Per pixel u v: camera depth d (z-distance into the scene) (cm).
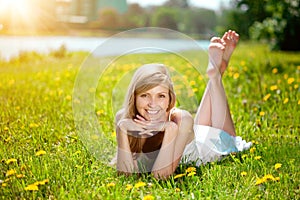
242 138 358
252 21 1322
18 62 930
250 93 521
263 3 1204
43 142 341
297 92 486
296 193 255
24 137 351
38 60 974
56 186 254
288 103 454
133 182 268
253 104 464
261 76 624
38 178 264
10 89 564
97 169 287
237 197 245
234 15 1427
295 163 298
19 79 659
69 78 659
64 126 383
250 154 310
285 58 925
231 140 327
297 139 355
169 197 244
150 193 252
